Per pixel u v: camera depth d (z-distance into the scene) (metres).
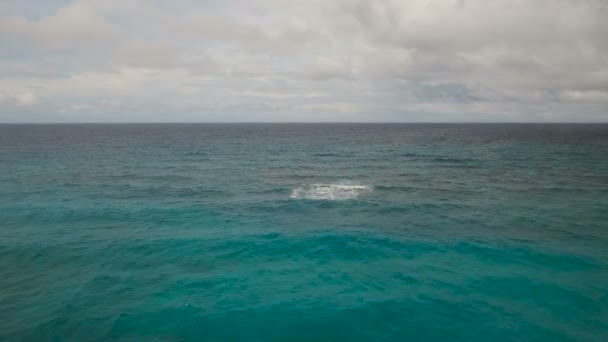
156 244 16.47
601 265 13.73
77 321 10.27
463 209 22.62
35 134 118.88
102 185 30.75
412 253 15.19
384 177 34.84
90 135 114.12
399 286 12.16
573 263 13.94
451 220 20.20
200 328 9.85
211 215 21.56
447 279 12.64
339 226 19.20
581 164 42.88
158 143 80.50
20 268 13.94
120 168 40.91
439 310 10.59
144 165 43.69
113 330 9.82
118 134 122.81
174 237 17.44
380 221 20.16
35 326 10.03
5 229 18.77
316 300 11.24
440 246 15.98
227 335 9.55
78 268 13.89
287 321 10.11
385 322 10.02
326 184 31.41
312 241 16.75
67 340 9.45
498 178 33.75
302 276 13.05
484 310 10.57
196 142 84.94
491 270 13.38
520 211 22.00
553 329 9.62
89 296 11.66
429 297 11.36
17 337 9.56
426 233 17.89
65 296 11.70
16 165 42.56
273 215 21.58
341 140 93.38
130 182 32.28
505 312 10.46
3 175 35.47
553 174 35.62
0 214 21.64
